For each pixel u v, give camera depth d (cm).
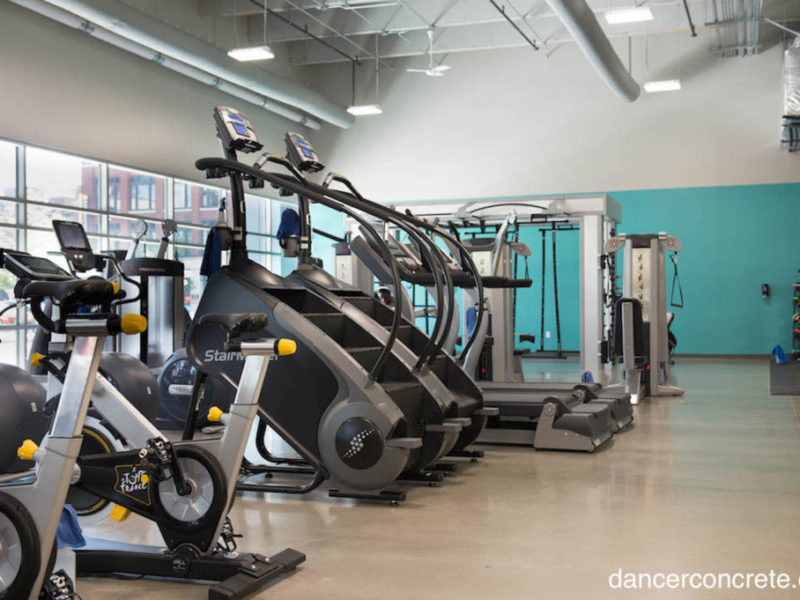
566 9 925
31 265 429
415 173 1603
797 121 1215
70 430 233
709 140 1438
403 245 614
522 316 1541
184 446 295
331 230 1631
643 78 1465
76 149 1070
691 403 816
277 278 461
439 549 334
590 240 1033
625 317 804
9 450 445
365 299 534
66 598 249
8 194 1001
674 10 1302
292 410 425
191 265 1357
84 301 233
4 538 234
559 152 1516
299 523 378
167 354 739
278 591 283
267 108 1441
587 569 306
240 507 411
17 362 1050
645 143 1469
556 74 1514
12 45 971
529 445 580
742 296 1434
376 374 411
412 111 1602
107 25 969
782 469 494
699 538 348
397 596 278
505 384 696
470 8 1266
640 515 387
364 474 409
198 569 290
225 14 1275
